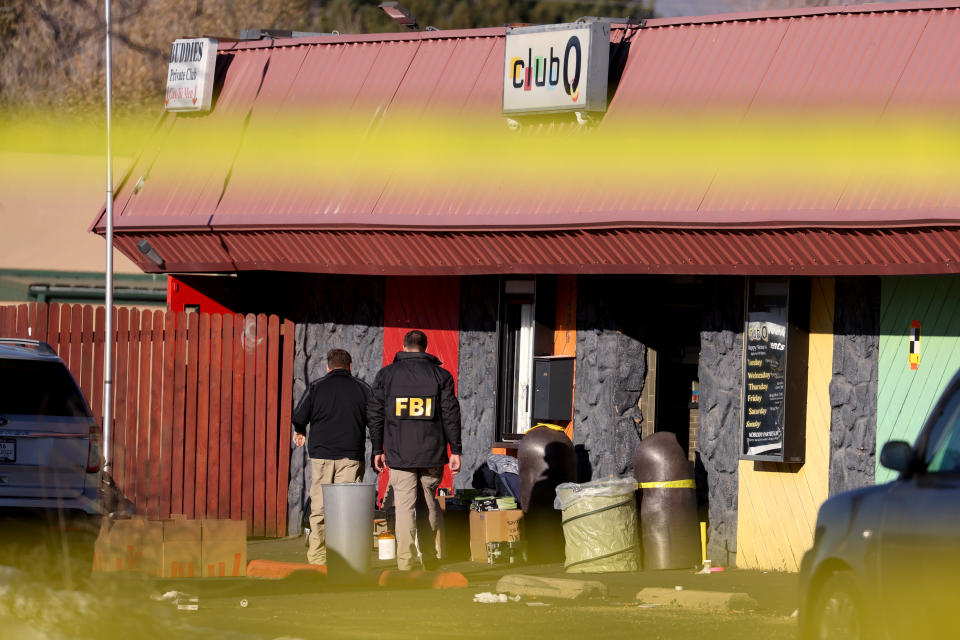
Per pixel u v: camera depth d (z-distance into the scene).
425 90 59.28
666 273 51.50
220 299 66.38
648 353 56.72
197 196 62.28
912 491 24.50
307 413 49.53
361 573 45.59
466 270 56.16
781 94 50.22
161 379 64.00
